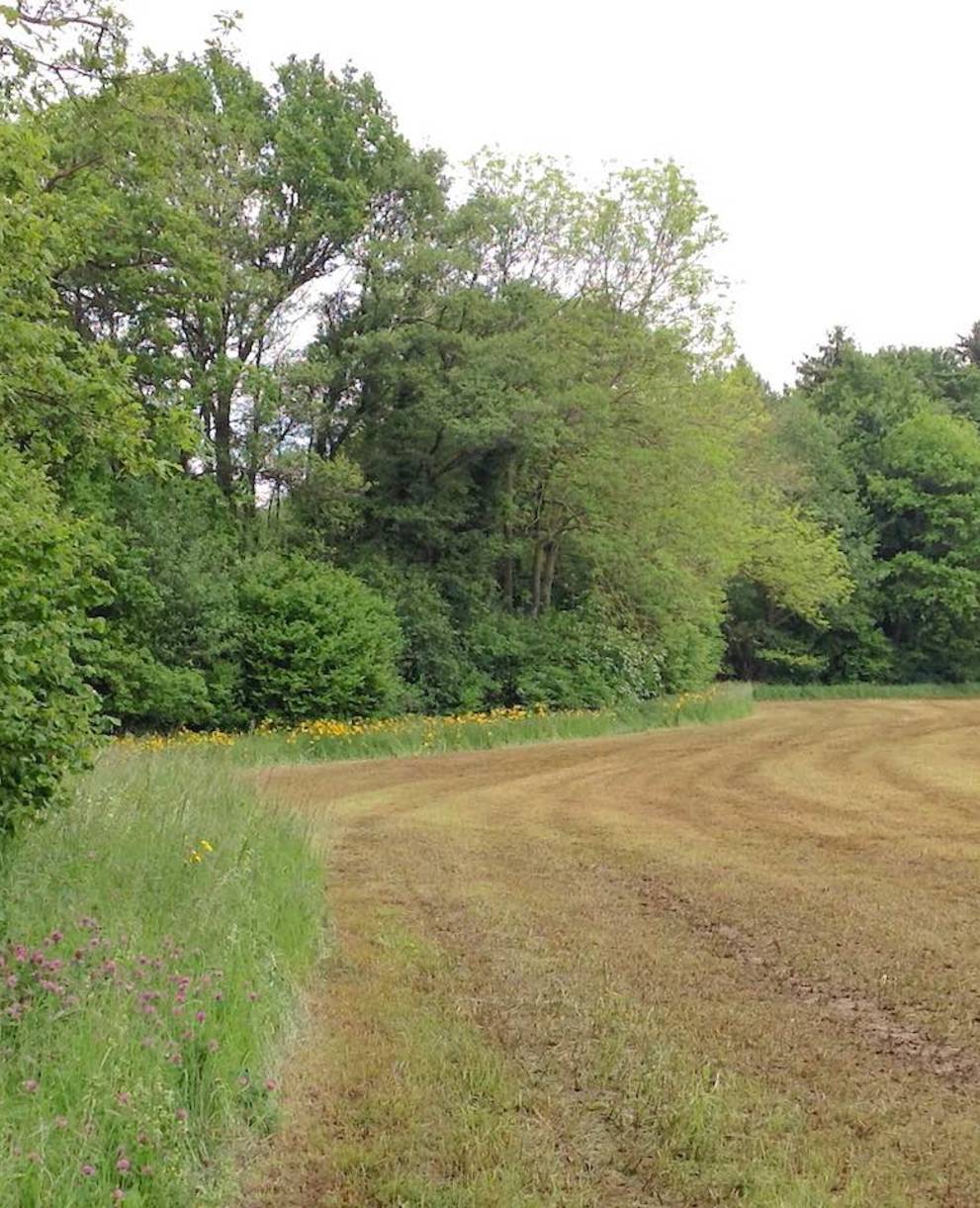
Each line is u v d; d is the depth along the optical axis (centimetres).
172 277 2138
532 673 2861
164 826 779
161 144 1509
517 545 3044
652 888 882
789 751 2178
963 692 5200
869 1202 381
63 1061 400
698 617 3394
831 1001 597
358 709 2420
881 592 5444
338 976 631
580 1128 437
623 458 2877
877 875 937
